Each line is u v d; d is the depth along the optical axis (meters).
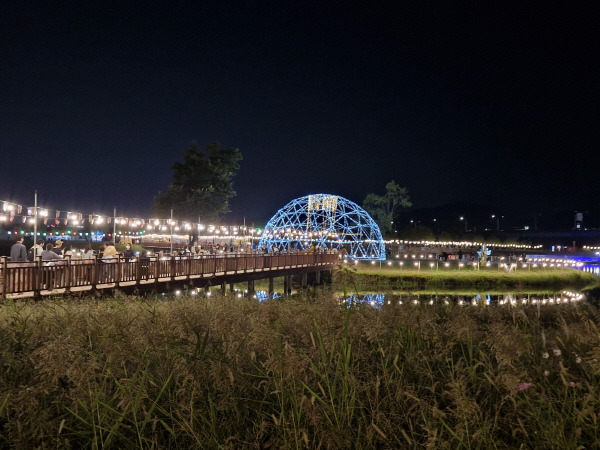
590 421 3.33
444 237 102.94
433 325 5.16
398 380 3.90
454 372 4.10
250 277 31.97
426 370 4.11
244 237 60.56
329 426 3.30
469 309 6.84
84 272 18.52
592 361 3.80
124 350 4.23
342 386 3.75
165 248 56.41
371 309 5.44
